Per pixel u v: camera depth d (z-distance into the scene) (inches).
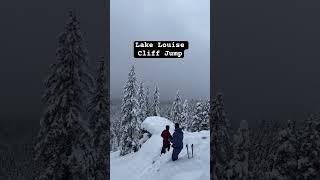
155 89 2236.7
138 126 1520.7
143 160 915.4
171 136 875.4
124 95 1551.4
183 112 2098.9
